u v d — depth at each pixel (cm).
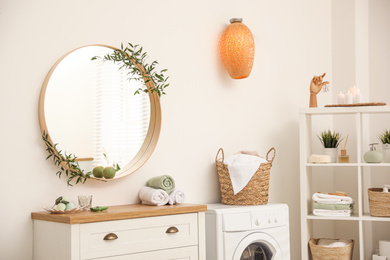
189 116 353
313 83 391
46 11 286
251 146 392
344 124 439
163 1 342
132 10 324
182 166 346
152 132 328
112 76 311
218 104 372
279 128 413
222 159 358
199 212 299
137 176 321
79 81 295
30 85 279
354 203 392
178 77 348
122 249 264
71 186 292
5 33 271
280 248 339
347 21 443
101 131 304
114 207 294
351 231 432
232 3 386
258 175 347
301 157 379
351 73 438
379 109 366
